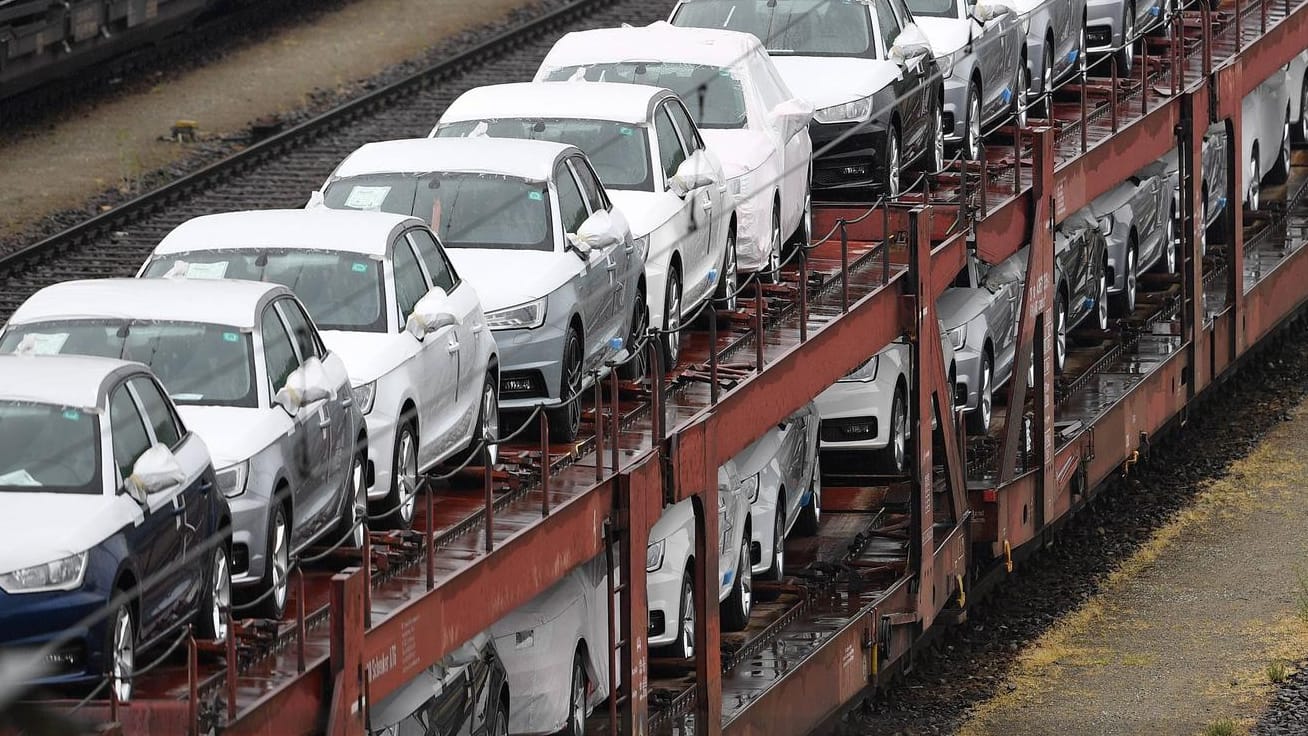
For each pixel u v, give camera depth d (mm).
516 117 46094
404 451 34875
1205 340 70062
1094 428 60125
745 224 48688
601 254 41250
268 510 30375
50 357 29297
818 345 45312
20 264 62312
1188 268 68312
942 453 51469
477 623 32188
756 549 45625
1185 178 68562
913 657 50375
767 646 44438
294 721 27484
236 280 34000
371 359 34656
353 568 28500
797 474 48594
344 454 33281
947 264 52281
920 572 49031
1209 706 48000
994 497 53312
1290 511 62656
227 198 70500
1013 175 59469
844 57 56344
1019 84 66688
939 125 59781
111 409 28297
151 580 27484
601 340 41656
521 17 100750
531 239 40531
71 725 14602
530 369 39000
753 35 54688
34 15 76375
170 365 31656
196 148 79062
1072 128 65062
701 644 39812
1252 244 80250
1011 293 59656
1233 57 73188
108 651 26266
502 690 35875
